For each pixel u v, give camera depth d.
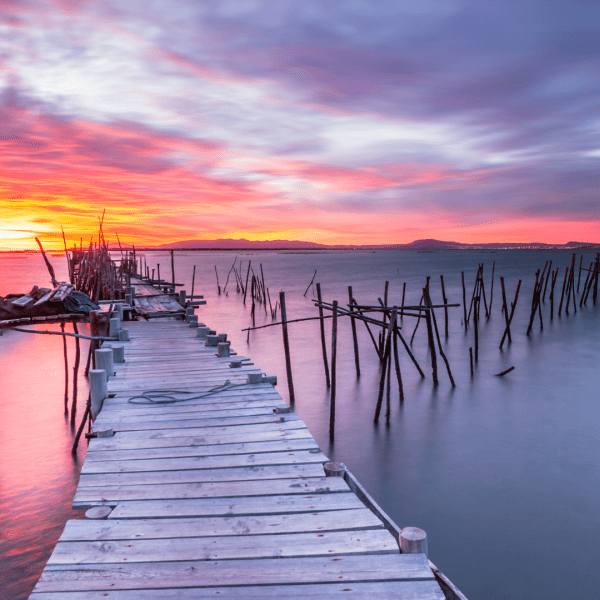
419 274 83.06
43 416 13.19
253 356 21.11
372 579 2.92
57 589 2.82
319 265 129.12
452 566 7.07
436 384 16.27
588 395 15.13
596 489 9.29
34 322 15.97
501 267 106.50
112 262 32.03
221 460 4.82
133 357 9.66
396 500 8.99
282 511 3.78
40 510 8.33
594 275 37.56
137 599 2.74
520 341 23.69
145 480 4.36
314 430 12.47
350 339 24.67
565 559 7.20
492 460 10.62
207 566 3.05
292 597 2.76
